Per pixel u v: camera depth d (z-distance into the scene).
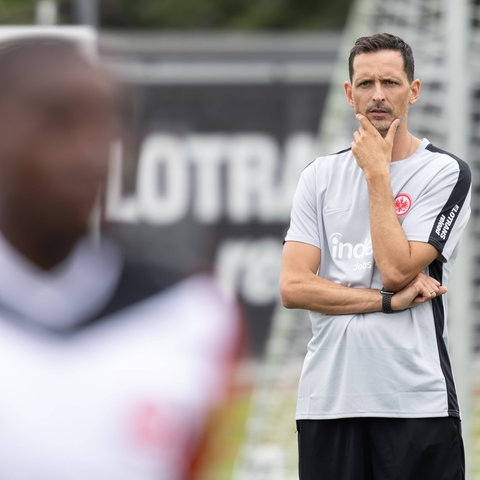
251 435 27.00
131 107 5.96
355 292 14.36
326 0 76.00
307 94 40.16
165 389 5.83
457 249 15.07
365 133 14.58
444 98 20.59
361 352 14.24
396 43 14.79
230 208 40.22
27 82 5.66
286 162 40.25
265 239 40.31
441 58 23.06
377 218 14.29
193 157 40.00
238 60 39.97
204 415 5.86
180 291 5.95
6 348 5.81
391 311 14.21
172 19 77.75
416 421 14.08
